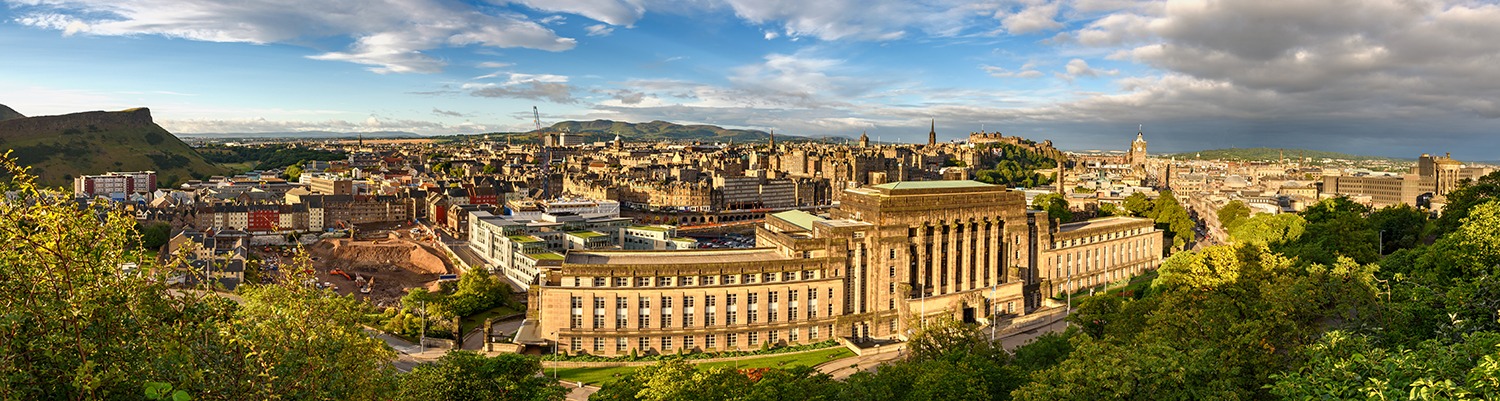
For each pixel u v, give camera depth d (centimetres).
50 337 4850
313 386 5891
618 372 17625
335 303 6712
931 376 9919
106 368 5038
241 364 5569
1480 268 10319
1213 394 7238
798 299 19888
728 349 19425
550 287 18788
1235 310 10469
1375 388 5069
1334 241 19588
